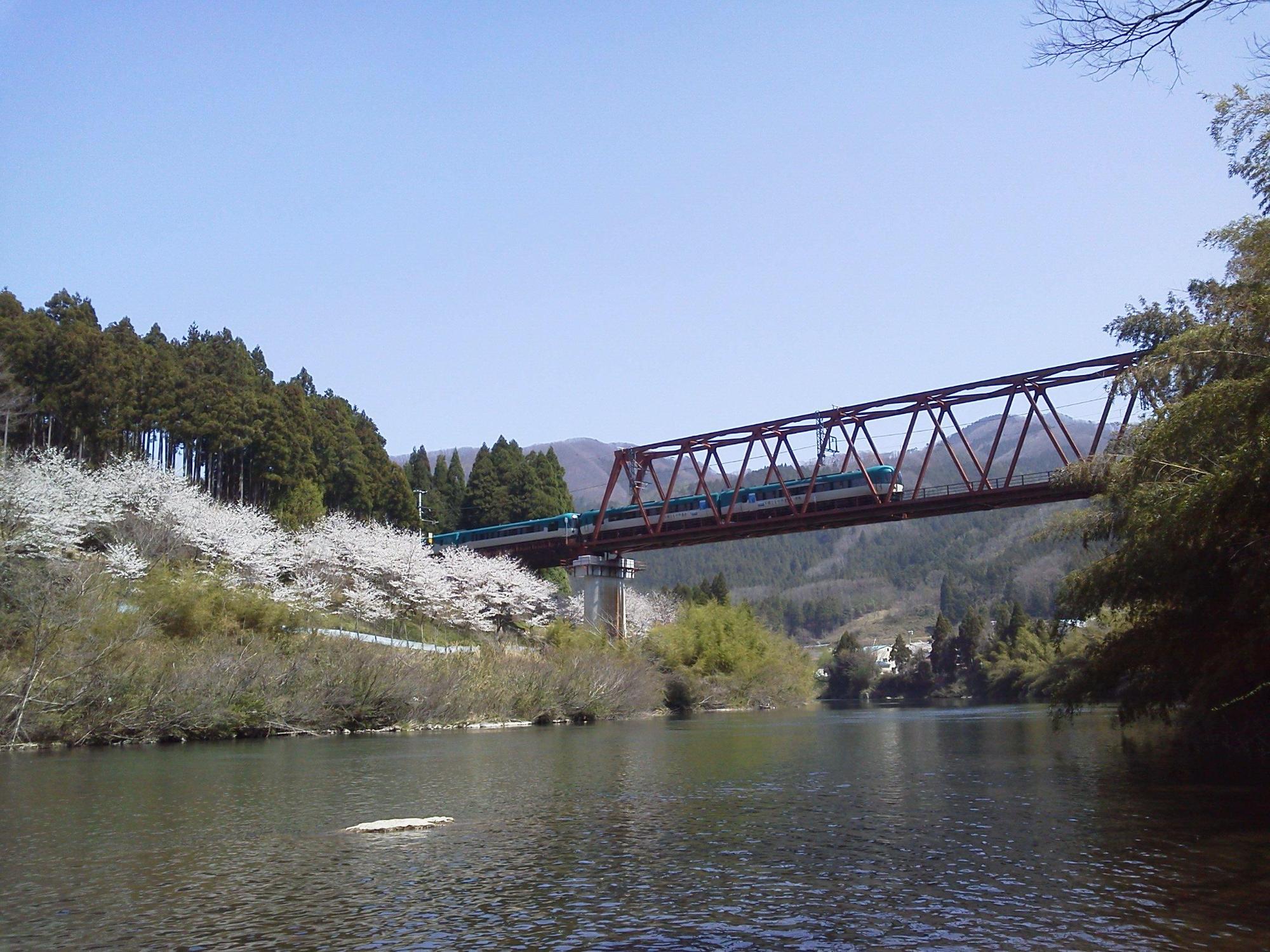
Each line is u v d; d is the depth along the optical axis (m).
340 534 80.31
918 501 71.62
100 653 43.09
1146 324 39.12
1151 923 14.09
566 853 19.44
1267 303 24.08
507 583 92.94
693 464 87.12
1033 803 24.77
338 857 19.22
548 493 125.62
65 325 80.56
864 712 90.00
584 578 94.31
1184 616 30.58
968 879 16.86
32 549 48.56
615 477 93.56
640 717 77.44
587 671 71.44
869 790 28.11
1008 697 118.62
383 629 77.62
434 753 40.38
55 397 73.62
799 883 16.77
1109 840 19.75
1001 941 13.48
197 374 91.50
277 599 62.34
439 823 22.58
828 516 76.25
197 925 14.69
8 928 14.65
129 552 55.69
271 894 16.41
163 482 68.31
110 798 26.89
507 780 30.81
